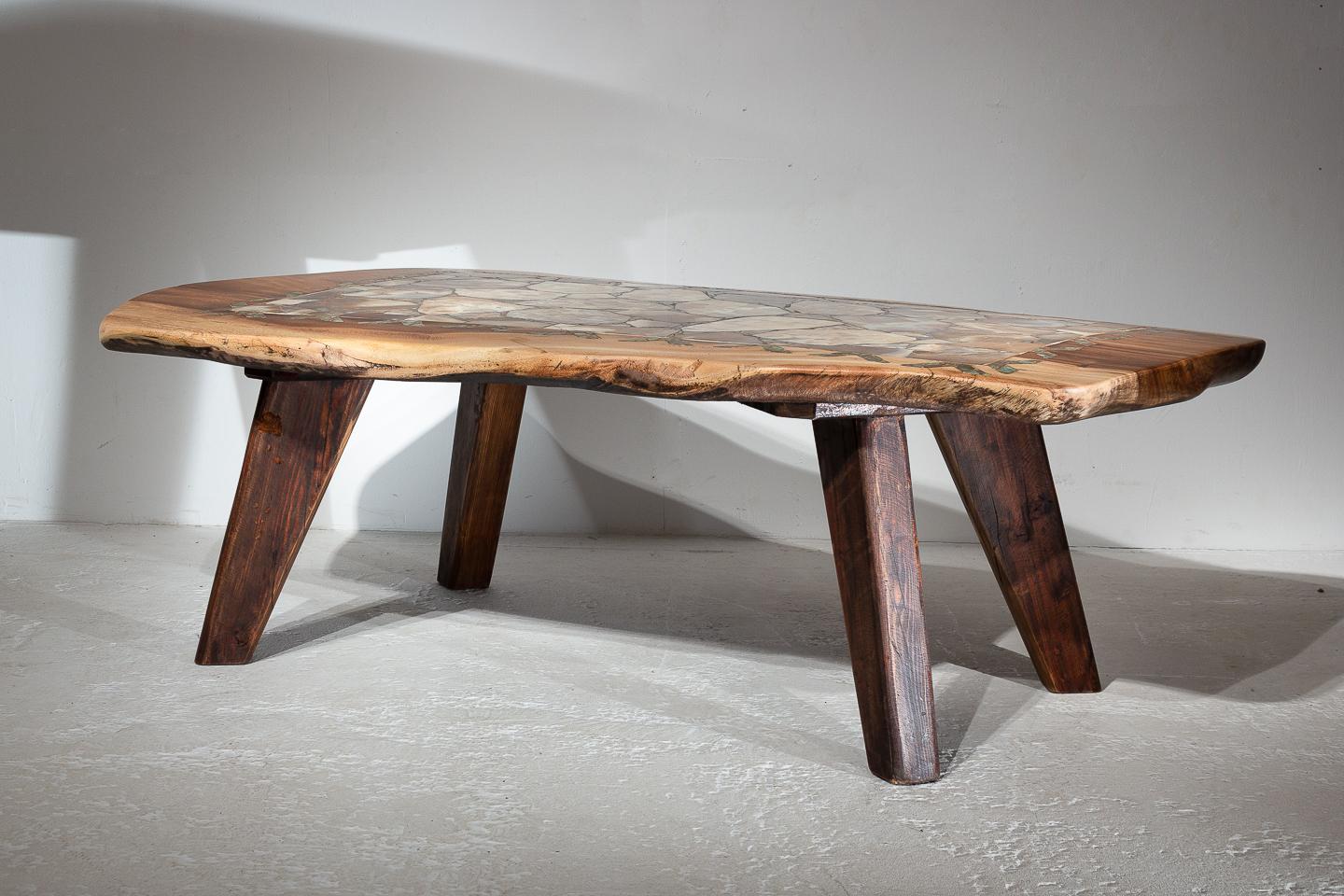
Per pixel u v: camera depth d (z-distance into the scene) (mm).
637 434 2293
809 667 1576
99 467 2293
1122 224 2223
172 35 2166
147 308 1404
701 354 1146
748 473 2309
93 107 2180
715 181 2221
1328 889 1015
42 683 1426
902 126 2199
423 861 1026
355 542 2211
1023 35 2174
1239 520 2305
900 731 1208
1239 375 1295
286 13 2166
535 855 1045
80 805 1111
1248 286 2232
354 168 2213
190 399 2271
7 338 2246
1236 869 1048
